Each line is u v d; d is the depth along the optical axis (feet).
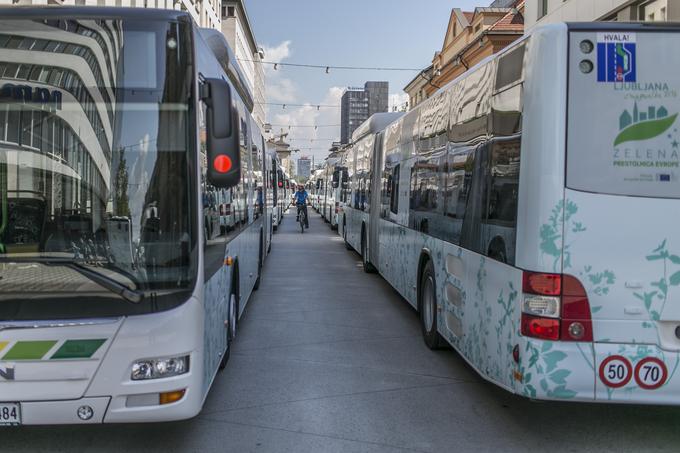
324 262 53.31
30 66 13.61
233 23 251.39
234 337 24.85
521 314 14.40
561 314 13.96
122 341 12.71
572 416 17.62
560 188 13.98
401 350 24.77
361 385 20.26
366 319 30.58
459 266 19.75
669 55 14.12
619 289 13.99
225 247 19.56
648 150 14.07
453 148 21.02
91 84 13.67
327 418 17.25
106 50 13.78
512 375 14.82
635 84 14.10
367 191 45.88
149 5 109.40
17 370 12.53
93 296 12.82
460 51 135.44
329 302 34.88
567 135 14.03
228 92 13.85
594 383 13.97
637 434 16.31
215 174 13.61
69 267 12.91
